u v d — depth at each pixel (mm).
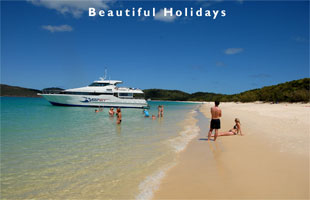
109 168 6285
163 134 12258
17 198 4531
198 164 6402
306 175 5051
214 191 4438
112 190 4789
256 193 4223
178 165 6383
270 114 23125
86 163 6773
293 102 55125
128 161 6941
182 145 9180
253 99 78938
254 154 7039
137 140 10430
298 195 4074
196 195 4316
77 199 4414
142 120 20922
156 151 8195
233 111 32062
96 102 36969
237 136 10680
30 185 5148
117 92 37781
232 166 5988
